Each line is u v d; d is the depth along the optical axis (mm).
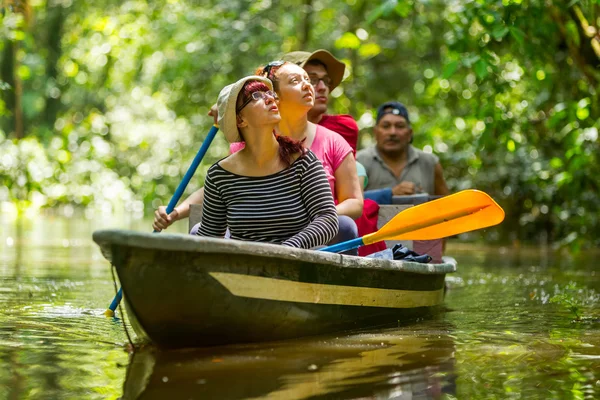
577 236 11875
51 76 26734
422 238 5508
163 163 24547
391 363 3902
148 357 4027
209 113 6203
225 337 4285
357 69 19547
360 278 4949
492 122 10594
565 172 11438
